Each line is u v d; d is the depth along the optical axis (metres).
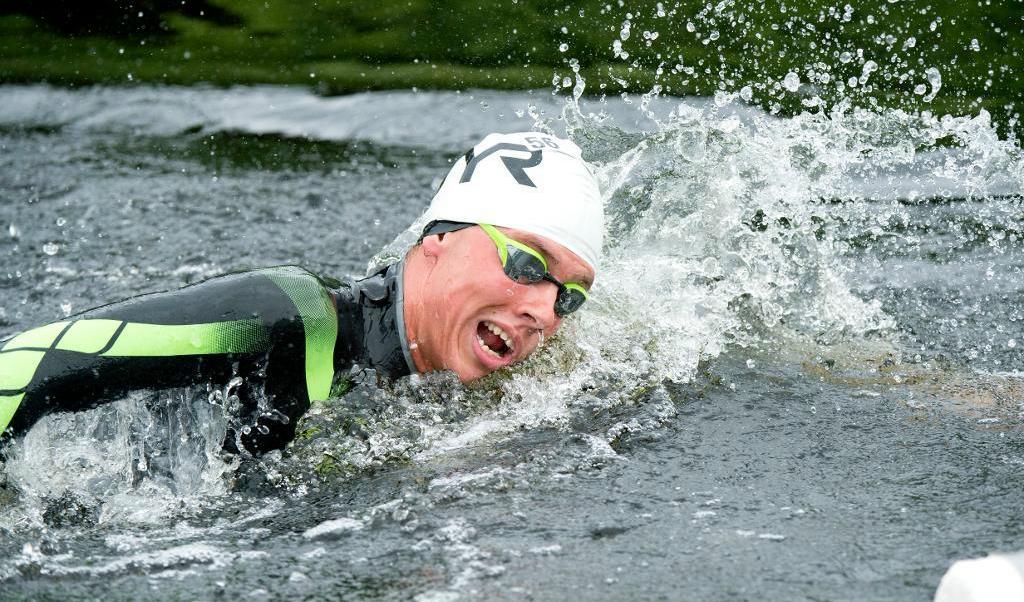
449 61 25.98
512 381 10.34
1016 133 20.23
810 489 8.34
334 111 23.48
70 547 7.78
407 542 7.59
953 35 24.91
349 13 29.08
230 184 19.06
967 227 16.22
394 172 19.92
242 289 9.39
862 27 25.42
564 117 14.62
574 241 9.95
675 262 12.97
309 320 9.45
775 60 23.98
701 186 13.48
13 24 27.62
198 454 9.21
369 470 8.95
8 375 8.77
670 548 7.38
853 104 21.59
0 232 16.27
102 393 8.94
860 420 9.84
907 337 12.38
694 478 8.55
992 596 6.05
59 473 8.95
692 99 22.58
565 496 8.25
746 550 7.34
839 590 6.79
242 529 8.03
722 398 10.40
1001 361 11.60
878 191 17.70
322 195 18.48
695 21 26.27
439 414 9.74
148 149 21.11
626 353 11.29
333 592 6.91
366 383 9.77
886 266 14.83
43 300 13.70
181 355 9.04
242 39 27.62
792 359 11.55
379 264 12.77
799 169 14.24
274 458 9.22
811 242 13.87
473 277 9.67
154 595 6.98
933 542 7.43
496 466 8.84
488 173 10.07
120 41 27.11
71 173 19.39
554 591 6.83
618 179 13.71
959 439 9.35
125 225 16.73
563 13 28.05
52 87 24.45
